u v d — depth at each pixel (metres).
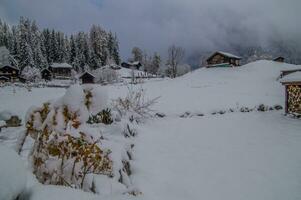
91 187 3.27
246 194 5.36
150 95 23.20
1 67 54.84
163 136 10.09
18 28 90.88
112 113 9.55
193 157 7.59
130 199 1.78
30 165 3.02
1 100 20.53
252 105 19.09
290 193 5.40
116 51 101.56
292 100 15.46
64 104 2.86
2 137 8.27
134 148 7.75
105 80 55.81
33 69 59.97
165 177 6.02
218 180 6.01
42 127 2.91
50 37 90.00
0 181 1.41
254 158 7.57
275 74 45.72
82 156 3.09
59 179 2.94
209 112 16.66
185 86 34.44
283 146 8.84
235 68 54.22
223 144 9.10
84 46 91.00
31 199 1.65
